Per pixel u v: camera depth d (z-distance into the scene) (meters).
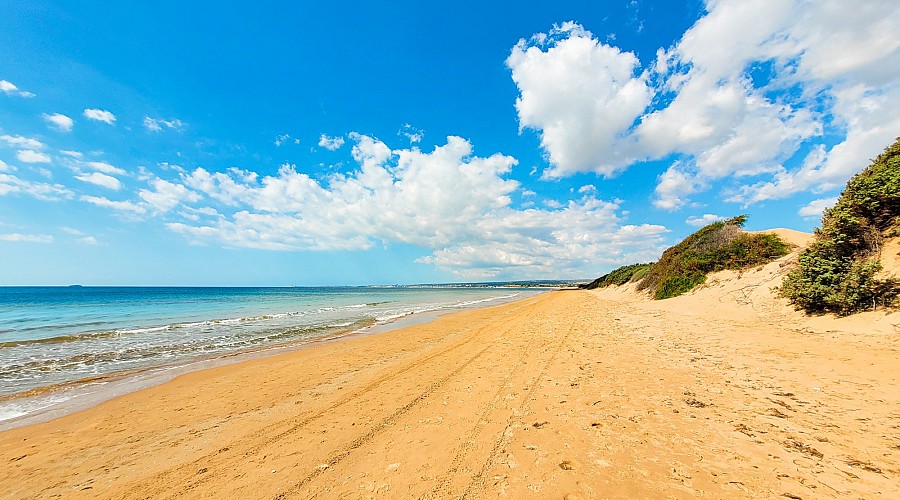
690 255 21.62
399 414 5.96
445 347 11.97
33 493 4.30
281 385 8.45
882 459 3.72
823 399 5.32
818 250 11.02
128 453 5.28
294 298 58.03
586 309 21.77
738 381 6.37
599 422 5.05
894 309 8.67
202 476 4.41
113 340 15.81
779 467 3.71
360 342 14.27
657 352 8.94
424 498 3.59
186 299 55.00
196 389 8.49
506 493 3.57
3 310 33.34
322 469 4.35
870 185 10.66
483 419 5.46
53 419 6.89
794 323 10.48
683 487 3.47
